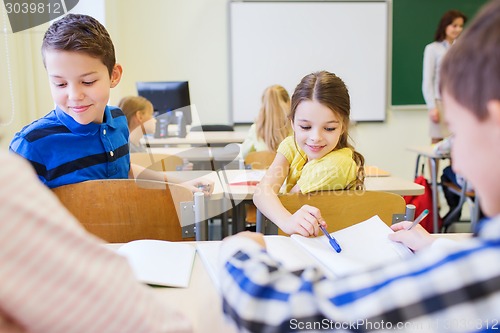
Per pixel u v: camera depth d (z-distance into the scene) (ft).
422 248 3.26
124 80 15.66
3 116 8.97
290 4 15.61
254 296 1.77
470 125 1.45
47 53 4.41
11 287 1.36
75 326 1.44
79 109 4.62
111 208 4.59
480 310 1.37
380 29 15.89
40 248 1.38
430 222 9.43
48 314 1.41
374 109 16.29
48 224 1.41
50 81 4.60
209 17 15.66
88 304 1.45
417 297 1.44
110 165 5.33
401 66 16.12
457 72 1.47
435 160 11.14
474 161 1.47
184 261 3.16
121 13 15.34
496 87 1.36
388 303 1.48
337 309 1.58
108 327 1.48
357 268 3.00
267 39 15.74
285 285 1.79
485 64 1.38
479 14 1.52
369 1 15.72
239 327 1.79
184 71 15.85
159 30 15.58
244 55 15.78
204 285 2.85
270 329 1.69
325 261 3.16
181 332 1.66
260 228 5.03
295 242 3.61
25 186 1.42
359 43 15.93
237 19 15.60
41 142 4.85
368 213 4.70
